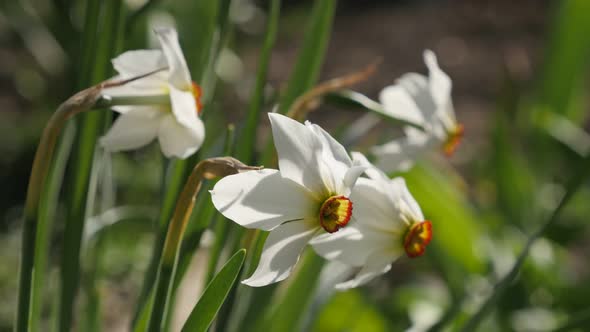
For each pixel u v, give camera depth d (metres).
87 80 0.61
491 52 2.47
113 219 0.68
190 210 0.51
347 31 2.68
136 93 0.53
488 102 2.13
